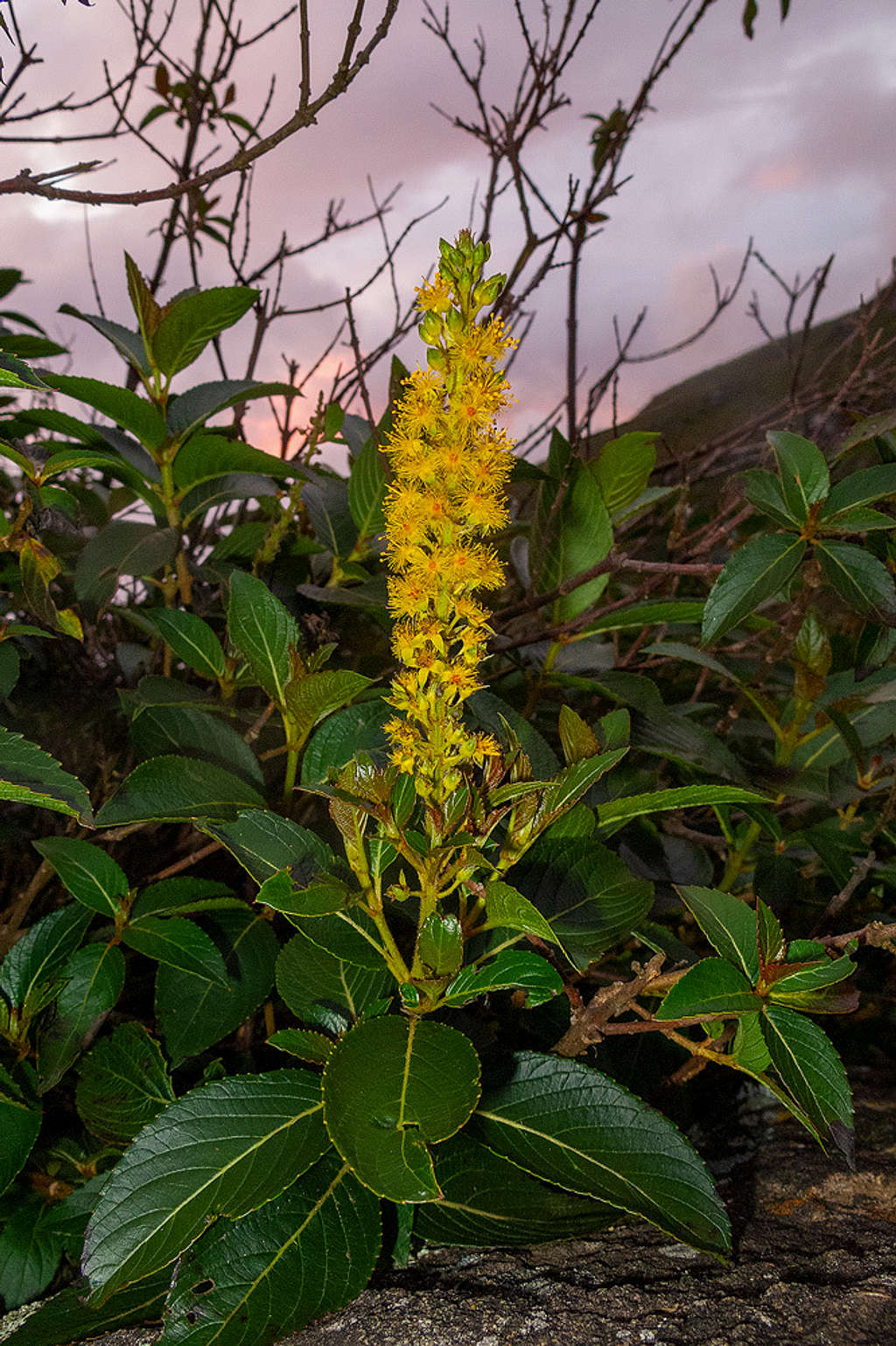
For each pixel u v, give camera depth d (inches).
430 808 12.7
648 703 20.1
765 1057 13.4
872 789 20.3
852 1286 13.4
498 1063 15.1
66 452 17.5
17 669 18.0
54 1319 14.0
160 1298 14.2
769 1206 16.1
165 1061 16.5
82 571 19.1
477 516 11.7
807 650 18.9
